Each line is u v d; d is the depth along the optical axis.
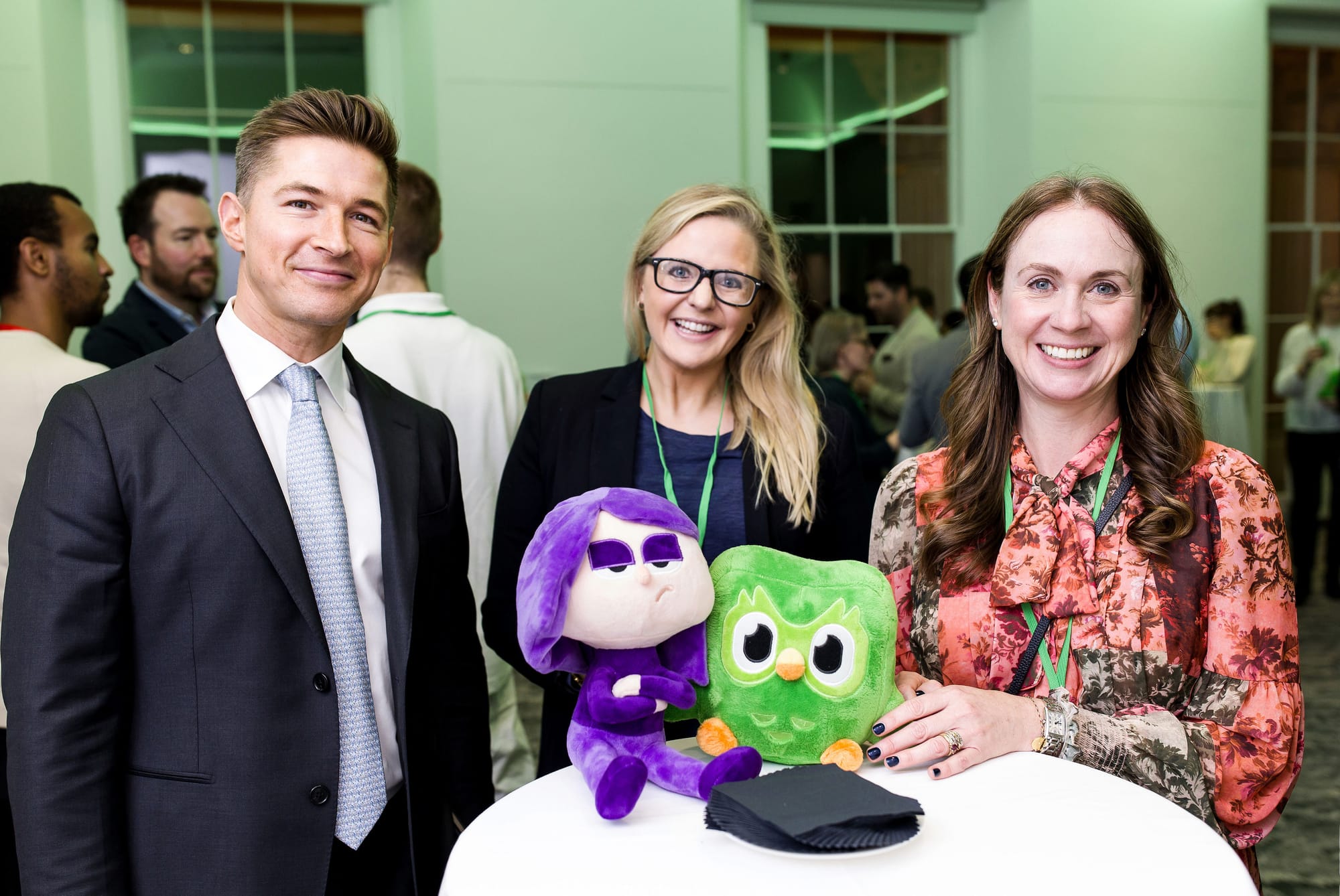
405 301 2.35
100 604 1.18
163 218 3.04
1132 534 1.39
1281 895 2.38
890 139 5.77
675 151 5.06
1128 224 1.37
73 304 2.06
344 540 1.32
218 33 4.90
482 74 4.79
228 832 1.21
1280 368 6.71
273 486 1.26
